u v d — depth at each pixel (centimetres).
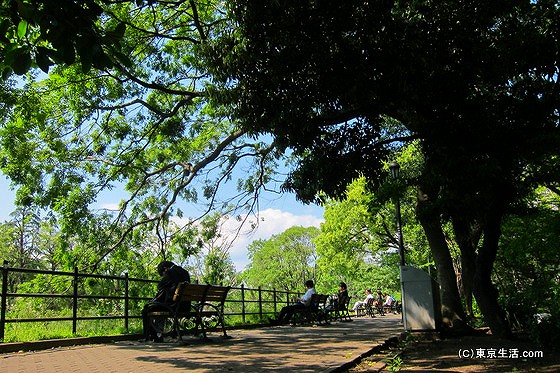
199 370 590
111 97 1591
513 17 889
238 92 902
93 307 1445
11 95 1289
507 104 876
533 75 931
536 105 858
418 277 1155
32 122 1474
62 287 1477
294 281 6806
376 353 857
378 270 4519
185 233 1812
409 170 1905
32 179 1584
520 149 848
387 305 3434
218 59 894
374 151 1056
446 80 829
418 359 788
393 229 3397
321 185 1045
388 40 815
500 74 850
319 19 815
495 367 673
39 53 359
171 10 1585
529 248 1448
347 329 1363
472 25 825
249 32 841
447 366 696
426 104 867
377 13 813
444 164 831
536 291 1278
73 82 1473
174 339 985
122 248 1752
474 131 840
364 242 3684
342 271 4153
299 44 834
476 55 833
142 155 1773
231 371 583
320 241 3884
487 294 1010
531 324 935
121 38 374
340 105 930
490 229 984
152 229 1808
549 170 918
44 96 1491
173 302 934
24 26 366
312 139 945
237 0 834
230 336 1063
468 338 1095
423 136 900
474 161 818
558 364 681
